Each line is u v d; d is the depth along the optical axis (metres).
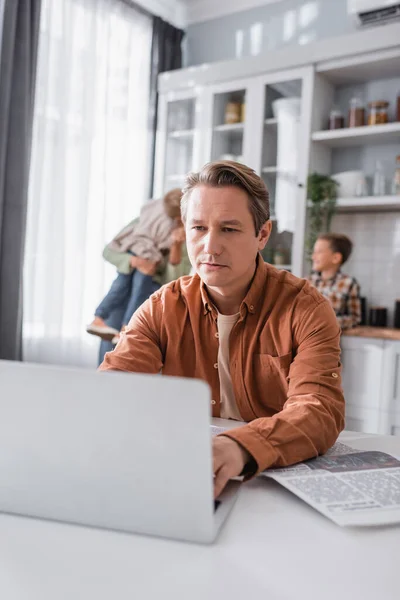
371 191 3.54
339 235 3.21
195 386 0.56
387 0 3.25
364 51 3.21
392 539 0.61
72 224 3.58
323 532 0.62
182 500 0.58
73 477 0.62
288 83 3.50
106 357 1.21
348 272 3.61
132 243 2.74
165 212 2.73
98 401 0.60
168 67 4.25
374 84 3.54
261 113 3.61
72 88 3.55
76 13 3.54
